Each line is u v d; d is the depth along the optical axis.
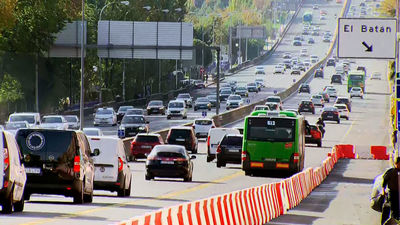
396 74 91.50
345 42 87.81
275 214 61.72
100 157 73.81
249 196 53.81
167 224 34.97
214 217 43.66
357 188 94.81
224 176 107.94
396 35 87.12
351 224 59.12
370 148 158.38
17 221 46.69
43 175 59.91
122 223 29.52
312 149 168.62
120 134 165.88
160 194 78.56
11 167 50.06
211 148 138.88
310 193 86.50
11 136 51.06
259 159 107.00
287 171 106.56
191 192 81.44
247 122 107.81
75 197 61.38
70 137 60.31
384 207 46.94
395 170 45.31
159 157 97.25
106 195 76.25
